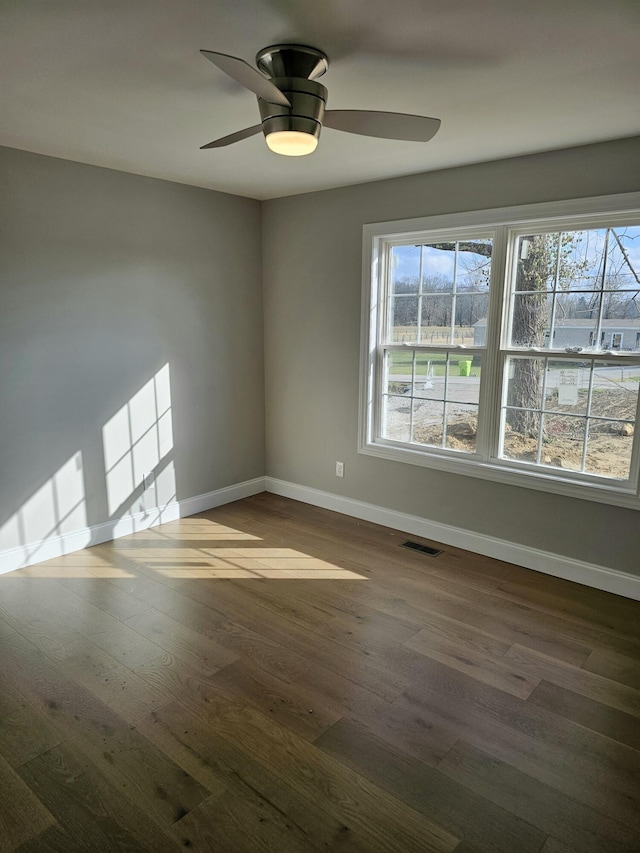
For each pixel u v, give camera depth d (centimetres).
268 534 398
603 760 198
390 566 348
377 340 402
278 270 448
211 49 187
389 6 159
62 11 161
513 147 296
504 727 213
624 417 304
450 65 198
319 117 200
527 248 328
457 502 372
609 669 248
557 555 333
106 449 373
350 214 395
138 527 400
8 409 323
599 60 194
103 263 355
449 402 373
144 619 286
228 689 233
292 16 165
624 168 282
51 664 248
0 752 199
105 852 163
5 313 315
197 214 404
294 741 205
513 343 341
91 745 202
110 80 212
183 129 270
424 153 308
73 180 333
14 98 229
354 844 165
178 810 176
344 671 246
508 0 155
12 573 334
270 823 172
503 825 172
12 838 167
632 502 299
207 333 425
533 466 340
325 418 438
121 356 373
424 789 185
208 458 442
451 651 261
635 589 306
